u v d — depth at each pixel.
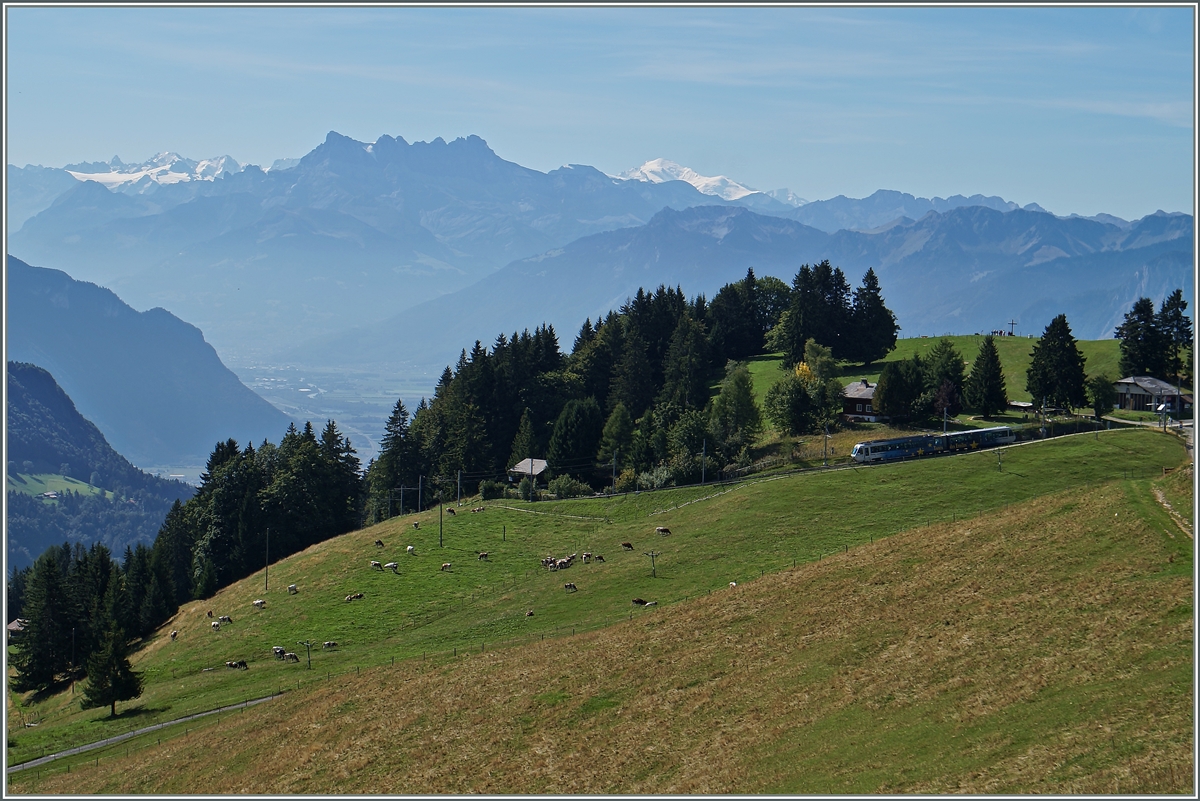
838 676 67.06
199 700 92.31
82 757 81.50
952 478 121.81
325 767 68.38
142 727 87.19
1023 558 78.62
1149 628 61.31
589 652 82.12
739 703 66.81
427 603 110.94
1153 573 69.12
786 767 56.91
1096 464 122.31
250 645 105.75
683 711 67.44
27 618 124.88
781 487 127.56
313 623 108.62
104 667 94.44
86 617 127.94
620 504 139.75
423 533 133.62
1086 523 81.56
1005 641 65.38
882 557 89.31
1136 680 56.12
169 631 122.38
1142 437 132.00
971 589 75.25
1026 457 127.06
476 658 87.44
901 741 56.97
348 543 135.62
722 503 127.94
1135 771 47.88
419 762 66.81
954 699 60.06
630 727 66.62
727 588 93.69
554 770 62.22
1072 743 51.88
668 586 101.62
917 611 74.19
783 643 74.81
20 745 88.19
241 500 155.88
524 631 96.00
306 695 85.81
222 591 134.50
